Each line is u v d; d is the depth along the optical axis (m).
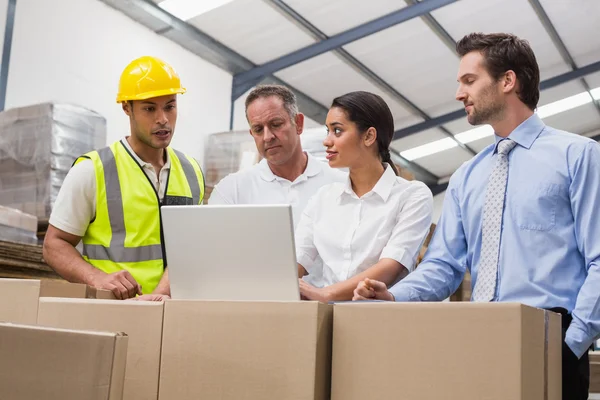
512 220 1.57
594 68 7.25
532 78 1.63
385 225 1.82
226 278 1.37
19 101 4.24
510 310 1.09
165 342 1.29
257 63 6.29
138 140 2.14
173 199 2.16
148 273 2.07
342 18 5.84
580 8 6.11
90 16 4.80
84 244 2.09
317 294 1.64
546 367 1.23
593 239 1.46
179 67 5.64
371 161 1.86
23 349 1.08
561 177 1.52
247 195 2.33
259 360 1.21
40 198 3.34
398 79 6.83
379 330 1.17
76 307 1.37
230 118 6.20
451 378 1.12
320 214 1.91
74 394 1.04
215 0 5.25
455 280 1.70
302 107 7.00
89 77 4.76
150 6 5.16
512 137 1.62
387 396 1.15
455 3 5.77
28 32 4.33
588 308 1.41
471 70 1.65
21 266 2.79
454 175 1.74
